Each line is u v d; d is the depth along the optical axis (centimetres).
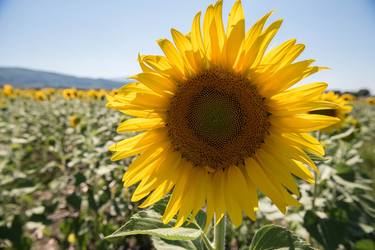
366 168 97
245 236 56
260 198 49
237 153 26
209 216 25
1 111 181
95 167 76
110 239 59
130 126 26
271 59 24
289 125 25
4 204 65
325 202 52
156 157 27
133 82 26
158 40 23
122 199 64
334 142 66
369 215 51
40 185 69
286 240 25
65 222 60
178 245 28
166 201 27
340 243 43
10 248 56
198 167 27
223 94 26
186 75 26
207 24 24
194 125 27
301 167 24
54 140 102
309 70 23
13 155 98
